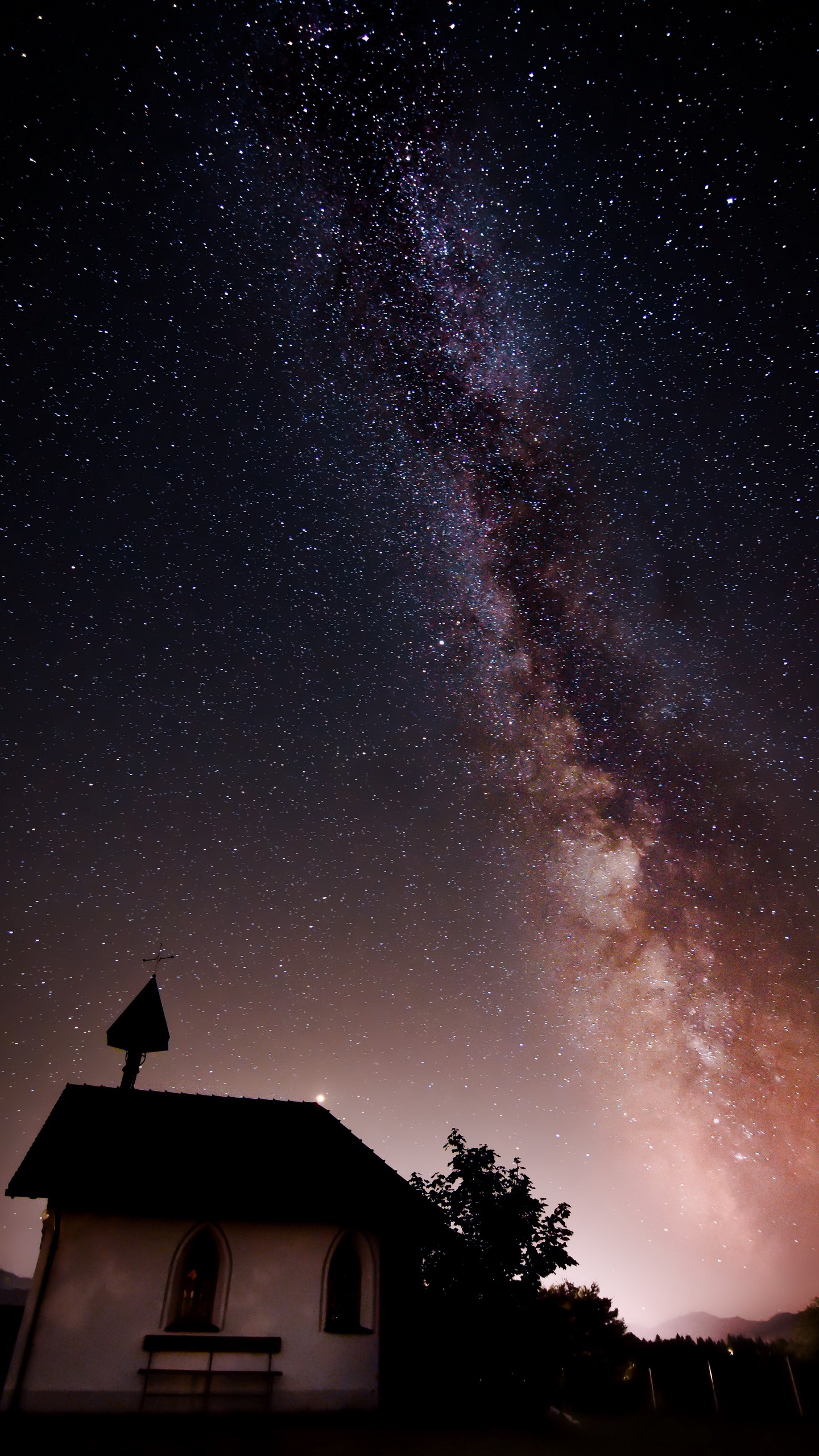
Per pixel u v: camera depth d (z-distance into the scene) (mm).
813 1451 12320
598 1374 18953
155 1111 15969
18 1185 12641
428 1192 16469
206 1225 13320
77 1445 9922
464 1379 13773
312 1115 17297
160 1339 12148
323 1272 13539
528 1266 15289
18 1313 14789
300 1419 11961
